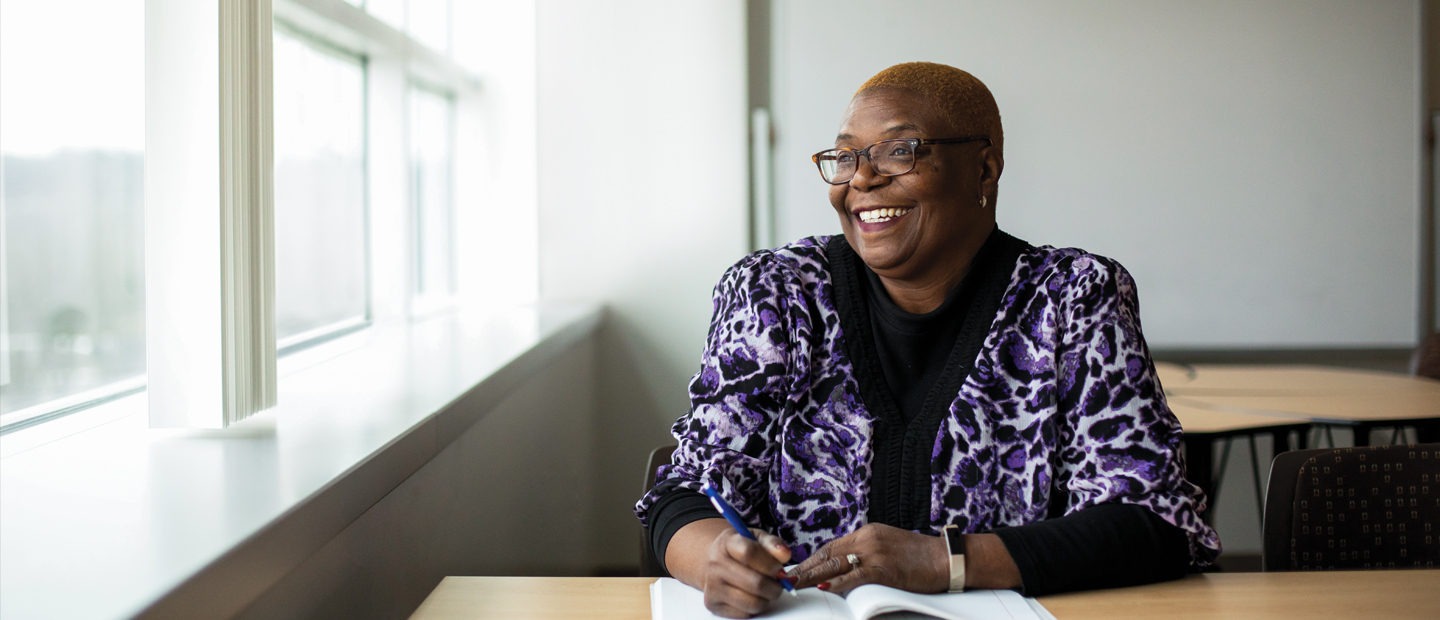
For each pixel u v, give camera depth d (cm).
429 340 187
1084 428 97
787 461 101
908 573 84
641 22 290
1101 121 297
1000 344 100
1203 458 202
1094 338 98
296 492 77
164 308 98
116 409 112
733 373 102
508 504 170
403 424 105
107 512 72
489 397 141
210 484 80
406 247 217
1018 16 295
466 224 288
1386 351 304
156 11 96
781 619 78
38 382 110
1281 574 93
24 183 108
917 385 102
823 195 299
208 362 99
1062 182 299
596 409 288
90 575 59
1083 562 86
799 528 100
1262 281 302
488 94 287
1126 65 296
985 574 84
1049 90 297
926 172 97
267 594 75
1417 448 110
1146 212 300
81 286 117
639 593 88
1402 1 293
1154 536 90
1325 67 295
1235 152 298
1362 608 83
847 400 102
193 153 97
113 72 122
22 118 108
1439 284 305
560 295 294
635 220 293
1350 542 108
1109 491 92
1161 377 260
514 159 289
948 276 103
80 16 116
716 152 292
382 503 104
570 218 293
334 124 196
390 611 107
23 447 94
